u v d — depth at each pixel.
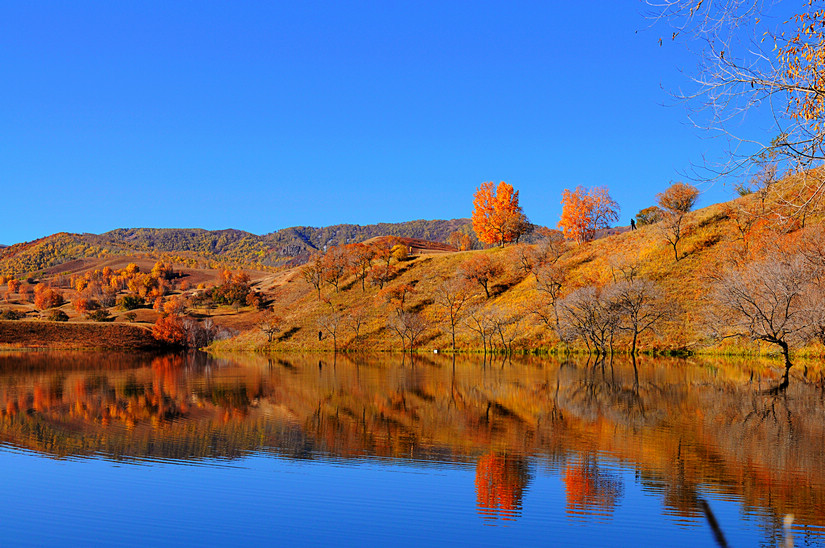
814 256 56.41
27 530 15.54
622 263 94.00
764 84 11.73
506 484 19.03
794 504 16.70
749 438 24.72
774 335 53.78
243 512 16.78
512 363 72.94
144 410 35.84
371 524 15.74
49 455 23.67
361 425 29.72
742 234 86.00
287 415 33.28
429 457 22.77
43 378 59.78
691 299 82.31
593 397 38.31
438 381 51.59
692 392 39.59
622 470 20.34
